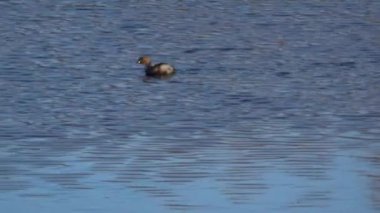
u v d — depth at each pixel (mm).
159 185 73562
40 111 91750
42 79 102875
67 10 138000
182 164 77562
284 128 86938
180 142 82812
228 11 138000
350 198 71375
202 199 71312
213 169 76562
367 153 80375
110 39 122125
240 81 102938
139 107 93312
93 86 100750
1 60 110312
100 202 70812
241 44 120000
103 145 81875
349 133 85750
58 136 84188
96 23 130750
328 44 120062
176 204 70625
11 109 92250
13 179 74562
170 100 95875
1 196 71812
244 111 92062
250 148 81438
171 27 128875
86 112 91500
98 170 76250
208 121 88812
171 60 112812
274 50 116875
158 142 82688
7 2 142000
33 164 77438
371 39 122875
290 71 107375
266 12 137500
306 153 80312
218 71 107500
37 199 71375
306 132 85875
